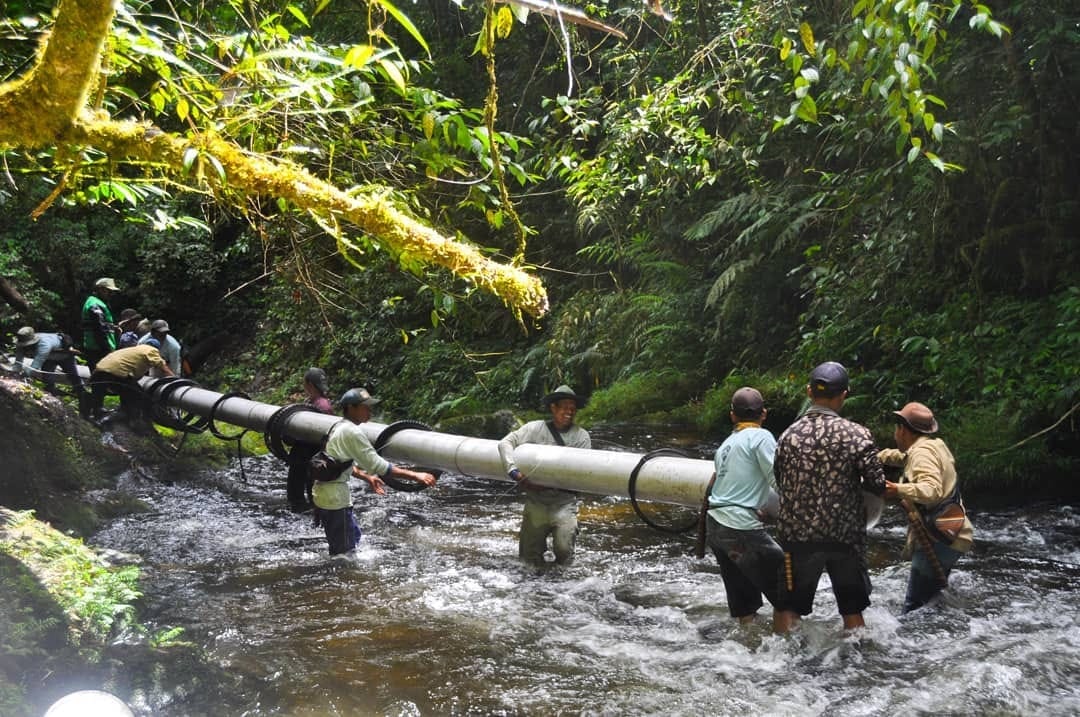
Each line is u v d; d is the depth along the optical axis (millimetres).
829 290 11031
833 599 5543
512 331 16750
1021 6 8273
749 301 13305
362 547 7051
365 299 16719
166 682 4039
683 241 14695
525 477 6160
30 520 5711
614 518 7879
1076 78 8664
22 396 9172
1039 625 4918
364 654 4695
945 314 9664
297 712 3932
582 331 15148
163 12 3947
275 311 20016
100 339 11648
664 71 12867
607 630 5082
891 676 4281
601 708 4008
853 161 11336
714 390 12852
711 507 4871
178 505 8758
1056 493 8008
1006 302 9625
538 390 15422
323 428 7625
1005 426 8688
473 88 15922
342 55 3715
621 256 14359
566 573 6258
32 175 4023
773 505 4895
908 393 9828
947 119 9227
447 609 5492
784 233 11492
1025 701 3951
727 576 5008
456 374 16297
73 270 20641
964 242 10062
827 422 4562
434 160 4184
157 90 3201
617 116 10305
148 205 4766
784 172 13281
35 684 3762
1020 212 9742
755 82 9867
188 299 22312
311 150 3789
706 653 4676
